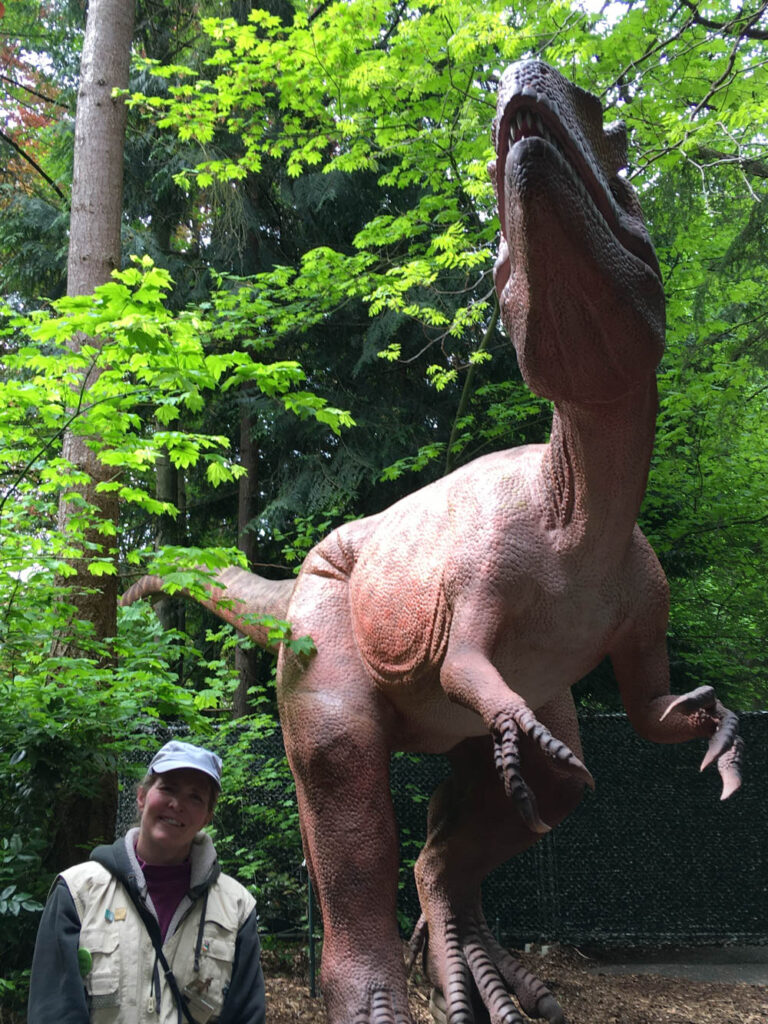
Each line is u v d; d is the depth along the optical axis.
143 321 4.00
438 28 7.00
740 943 7.48
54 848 5.32
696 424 9.09
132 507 10.62
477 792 4.18
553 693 3.55
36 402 4.36
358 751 3.70
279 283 7.79
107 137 6.18
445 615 3.38
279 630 3.98
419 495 3.90
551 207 2.48
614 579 3.36
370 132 7.60
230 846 6.91
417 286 9.63
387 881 3.65
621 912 7.51
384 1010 3.45
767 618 10.68
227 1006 2.30
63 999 2.13
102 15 6.32
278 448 10.72
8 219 10.91
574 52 6.96
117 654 5.56
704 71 7.21
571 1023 5.18
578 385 2.87
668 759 7.79
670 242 8.86
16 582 4.67
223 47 9.90
